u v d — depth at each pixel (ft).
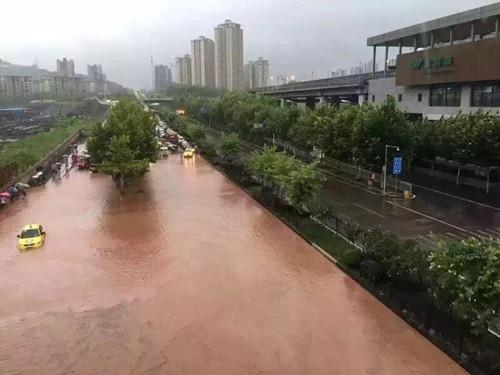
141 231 117.39
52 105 638.94
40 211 140.26
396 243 81.71
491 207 126.62
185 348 64.39
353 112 167.53
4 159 188.85
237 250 102.37
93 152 179.32
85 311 75.66
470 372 57.00
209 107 406.00
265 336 67.00
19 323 72.18
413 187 154.61
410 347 63.46
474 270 51.49
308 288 82.33
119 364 61.11
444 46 178.91
